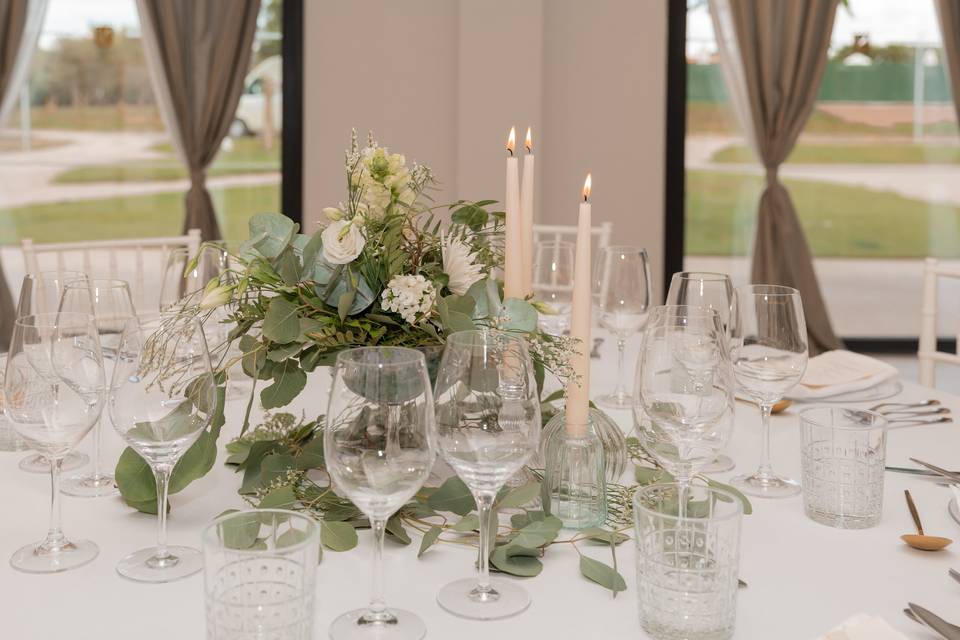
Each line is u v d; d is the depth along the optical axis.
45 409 1.06
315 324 1.20
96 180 5.12
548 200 5.16
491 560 1.08
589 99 5.11
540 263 1.87
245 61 5.01
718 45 5.23
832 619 0.99
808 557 1.14
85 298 1.36
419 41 5.02
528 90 4.85
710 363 1.08
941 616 1.00
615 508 1.26
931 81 5.34
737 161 5.35
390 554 1.14
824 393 1.76
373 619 0.94
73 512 1.25
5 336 4.92
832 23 5.10
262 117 5.15
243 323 1.27
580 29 5.06
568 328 1.88
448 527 1.11
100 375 1.11
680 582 0.92
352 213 1.23
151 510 1.22
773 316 1.35
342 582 1.06
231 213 5.21
